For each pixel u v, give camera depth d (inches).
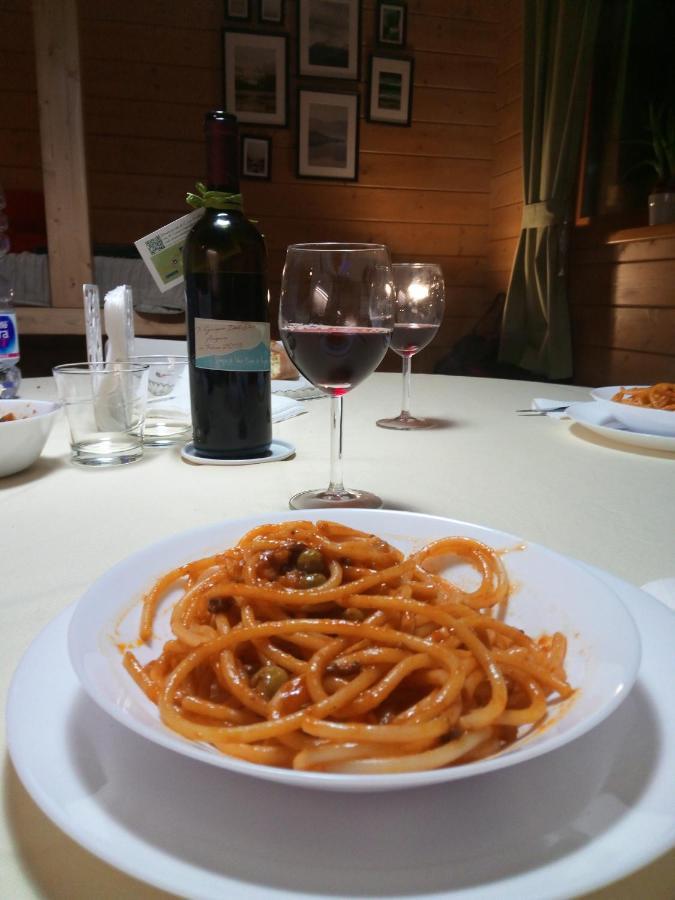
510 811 10.3
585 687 12.3
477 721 11.6
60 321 113.6
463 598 15.4
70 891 9.6
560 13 129.3
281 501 28.7
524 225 144.3
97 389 35.5
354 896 8.7
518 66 159.6
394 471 33.9
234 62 155.9
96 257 129.4
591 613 14.3
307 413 50.1
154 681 13.1
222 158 31.8
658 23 123.4
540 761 11.4
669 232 113.2
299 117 161.2
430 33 165.2
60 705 12.7
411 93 166.4
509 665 12.9
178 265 34.7
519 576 16.8
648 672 13.8
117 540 24.0
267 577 15.8
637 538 24.5
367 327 28.0
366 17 160.7
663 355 118.1
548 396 57.6
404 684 13.7
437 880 9.0
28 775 10.7
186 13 153.6
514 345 148.7
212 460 34.8
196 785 10.9
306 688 12.8
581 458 36.7
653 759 11.3
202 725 12.1
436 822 10.1
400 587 15.5
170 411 44.6
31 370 146.4
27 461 32.8
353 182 168.1
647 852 9.3
